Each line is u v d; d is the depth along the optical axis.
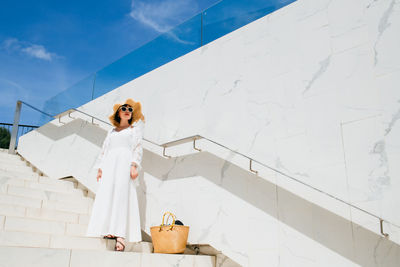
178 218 3.44
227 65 3.56
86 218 3.40
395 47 2.48
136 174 3.04
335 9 2.89
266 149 3.00
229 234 3.03
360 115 2.55
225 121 3.39
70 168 4.79
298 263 2.59
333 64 2.79
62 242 2.66
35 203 3.36
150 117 4.17
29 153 5.62
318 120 2.76
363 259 2.31
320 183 2.62
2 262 1.94
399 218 2.22
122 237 2.78
